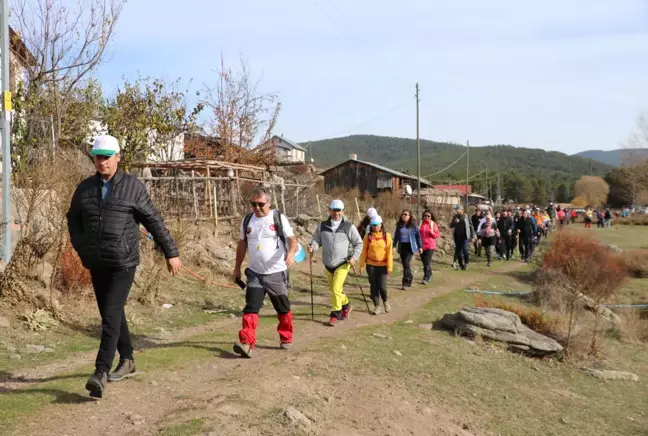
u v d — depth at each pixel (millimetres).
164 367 5680
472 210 38844
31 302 7402
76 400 4605
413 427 5273
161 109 16312
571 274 11570
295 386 5340
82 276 8141
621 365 10188
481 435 5695
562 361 9672
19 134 12383
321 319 9102
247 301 6355
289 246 6480
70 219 4527
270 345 6980
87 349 6441
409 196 32531
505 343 9367
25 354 6012
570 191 125000
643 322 12953
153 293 9219
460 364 7836
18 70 13492
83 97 14570
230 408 4512
